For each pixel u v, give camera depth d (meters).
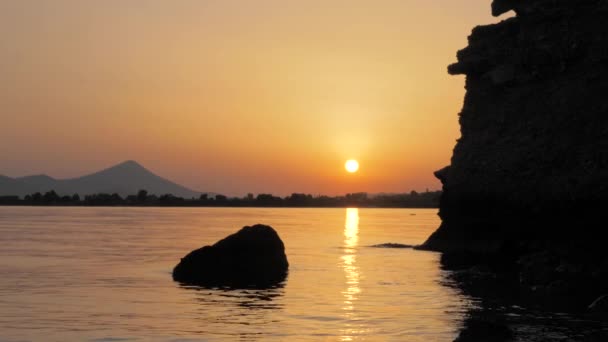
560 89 53.81
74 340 22.23
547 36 55.78
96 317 26.09
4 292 32.25
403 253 56.16
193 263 39.44
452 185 59.25
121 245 61.59
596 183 46.50
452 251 57.09
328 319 26.08
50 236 73.75
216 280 37.34
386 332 23.86
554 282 35.78
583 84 52.41
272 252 42.31
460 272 41.66
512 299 31.28
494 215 54.44
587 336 23.16
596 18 53.59
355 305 29.33
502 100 58.53
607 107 49.66
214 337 22.83
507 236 53.06
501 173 54.53
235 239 41.31
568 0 55.31
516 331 23.97
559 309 28.59
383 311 27.89
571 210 47.59
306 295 32.12
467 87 62.50
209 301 30.11
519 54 57.81
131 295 31.69
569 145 50.31
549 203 49.25
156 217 148.00
